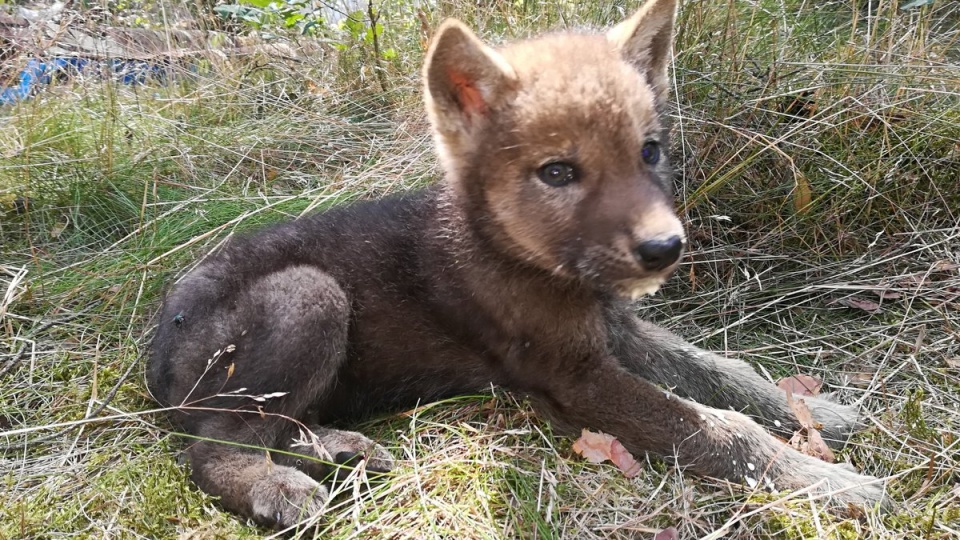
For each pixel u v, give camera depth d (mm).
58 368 384
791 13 563
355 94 640
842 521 280
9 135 558
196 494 302
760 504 288
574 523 286
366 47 658
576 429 332
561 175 287
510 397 345
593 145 281
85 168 529
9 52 620
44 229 496
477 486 295
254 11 665
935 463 304
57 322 416
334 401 353
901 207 443
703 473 311
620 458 313
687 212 444
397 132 572
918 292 404
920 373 353
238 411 313
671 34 332
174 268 446
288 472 305
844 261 435
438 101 313
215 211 493
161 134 581
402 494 296
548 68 300
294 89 670
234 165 567
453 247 337
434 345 352
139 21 729
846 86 470
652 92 317
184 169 543
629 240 271
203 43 713
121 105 604
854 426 336
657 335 376
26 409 362
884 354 376
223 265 353
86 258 478
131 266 446
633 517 289
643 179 286
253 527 291
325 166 562
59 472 321
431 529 277
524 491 294
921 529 274
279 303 323
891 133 459
